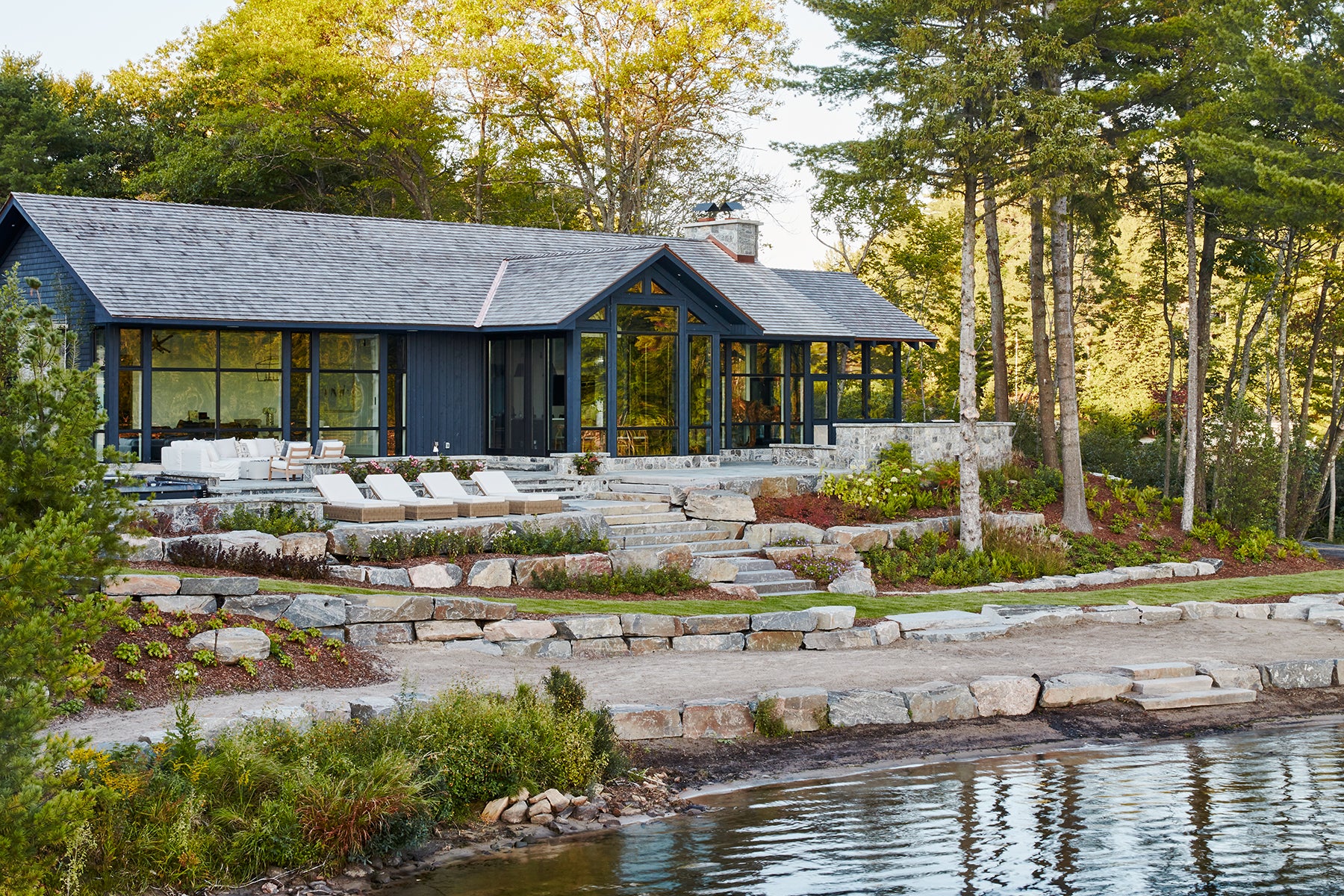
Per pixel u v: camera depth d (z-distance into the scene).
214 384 27.77
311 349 28.81
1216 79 33.09
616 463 29.31
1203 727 16.45
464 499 23.11
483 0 49.09
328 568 18.64
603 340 29.55
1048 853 11.59
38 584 9.33
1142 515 34.44
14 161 49.66
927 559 25.70
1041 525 30.30
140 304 25.67
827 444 37.03
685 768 13.89
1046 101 26.09
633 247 30.77
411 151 50.91
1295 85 30.38
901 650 18.72
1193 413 34.38
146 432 26.45
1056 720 16.34
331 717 12.66
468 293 31.91
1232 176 32.28
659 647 18.00
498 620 17.22
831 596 21.89
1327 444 49.47
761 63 51.16
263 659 14.29
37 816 9.10
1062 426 32.19
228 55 48.09
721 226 41.09
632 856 11.41
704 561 21.70
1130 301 55.34
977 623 20.33
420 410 30.64
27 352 11.89
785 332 34.75
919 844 11.78
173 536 19.78
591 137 53.47
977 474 26.95
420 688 14.27
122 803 10.55
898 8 30.16
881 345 46.34
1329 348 49.53
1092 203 34.81
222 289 27.58
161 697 13.03
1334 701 18.03
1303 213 29.58
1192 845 11.84
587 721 13.31
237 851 10.69
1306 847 11.77
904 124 27.28
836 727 15.37
